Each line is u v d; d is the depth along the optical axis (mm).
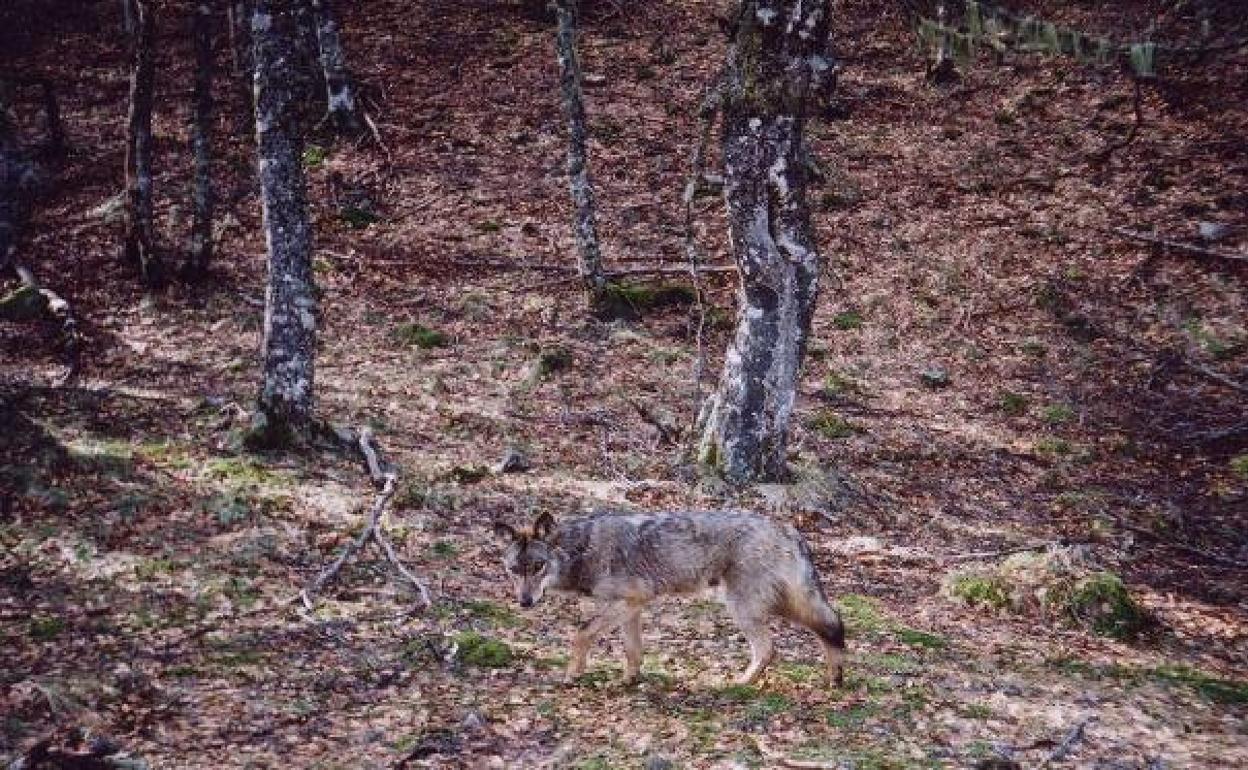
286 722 7348
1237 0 29312
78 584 9133
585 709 7859
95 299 18656
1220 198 23328
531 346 18094
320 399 15242
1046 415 17688
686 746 7316
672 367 18000
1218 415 17719
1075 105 27734
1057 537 13680
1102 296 21016
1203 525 14617
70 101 27922
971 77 29562
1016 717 8281
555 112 27859
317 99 27797
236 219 22500
